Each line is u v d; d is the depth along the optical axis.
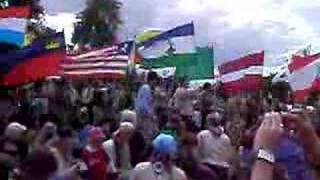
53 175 5.25
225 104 21.72
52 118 14.12
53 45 16.12
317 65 14.91
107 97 22.30
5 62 14.46
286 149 3.18
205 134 13.23
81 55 22.48
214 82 27.58
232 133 14.97
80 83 24.19
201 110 20.27
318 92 13.91
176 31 24.39
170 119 15.51
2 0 25.47
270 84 24.14
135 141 12.60
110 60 21.95
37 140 8.68
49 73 14.83
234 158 11.98
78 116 18.62
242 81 23.62
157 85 25.30
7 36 13.80
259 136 3.06
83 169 10.74
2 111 16.67
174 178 8.70
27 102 19.16
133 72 25.11
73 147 10.39
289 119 3.15
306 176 3.17
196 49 24.78
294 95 14.28
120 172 11.50
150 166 8.67
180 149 11.39
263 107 16.70
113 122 15.98
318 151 3.03
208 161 13.12
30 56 14.61
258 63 23.58
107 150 11.73
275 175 3.14
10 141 9.02
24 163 5.25
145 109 18.09
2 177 8.56
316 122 3.32
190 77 25.31
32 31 24.91
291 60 20.80
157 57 25.02
